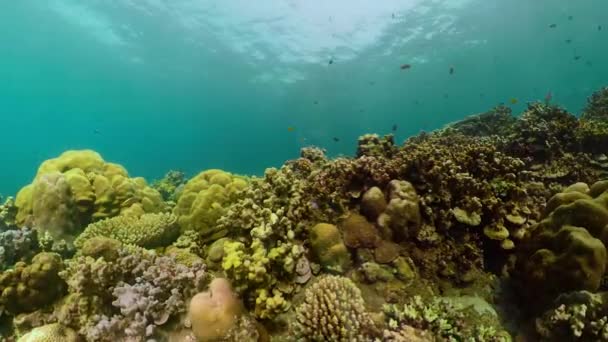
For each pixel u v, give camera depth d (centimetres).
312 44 3659
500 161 640
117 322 433
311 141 6212
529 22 3291
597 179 777
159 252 631
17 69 4719
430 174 575
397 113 5872
